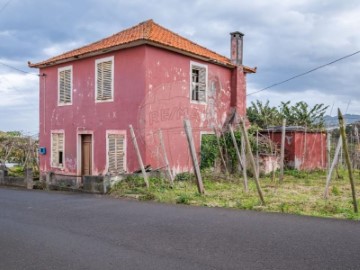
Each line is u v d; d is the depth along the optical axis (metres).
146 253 6.00
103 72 18.09
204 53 18.88
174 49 17.16
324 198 11.10
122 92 17.17
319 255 5.71
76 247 6.47
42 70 21.73
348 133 21.39
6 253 6.22
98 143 18.34
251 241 6.52
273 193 12.51
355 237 6.68
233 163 19.33
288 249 6.03
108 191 13.94
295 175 18.86
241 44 21.20
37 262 5.74
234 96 20.80
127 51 16.98
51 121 21.17
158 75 16.77
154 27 18.64
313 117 27.66
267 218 8.40
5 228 8.10
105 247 6.41
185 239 6.75
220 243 6.44
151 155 16.39
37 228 8.02
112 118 17.62
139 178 14.66
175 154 17.47
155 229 7.57
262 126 27.56
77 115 19.48
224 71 20.55
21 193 14.93
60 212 9.93
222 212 9.27
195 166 12.17
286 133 21.25
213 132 19.48
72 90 19.78
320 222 7.91
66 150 20.16
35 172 23.11
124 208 10.23
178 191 12.88
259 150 19.86
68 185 17.48
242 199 11.19
